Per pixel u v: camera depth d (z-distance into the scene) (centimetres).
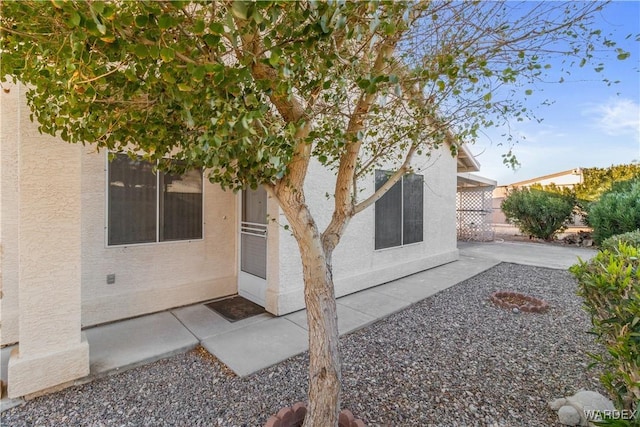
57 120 192
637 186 948
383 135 305
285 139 156
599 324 212
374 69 175
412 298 527
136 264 432
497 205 2016
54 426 230
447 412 242
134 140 211
